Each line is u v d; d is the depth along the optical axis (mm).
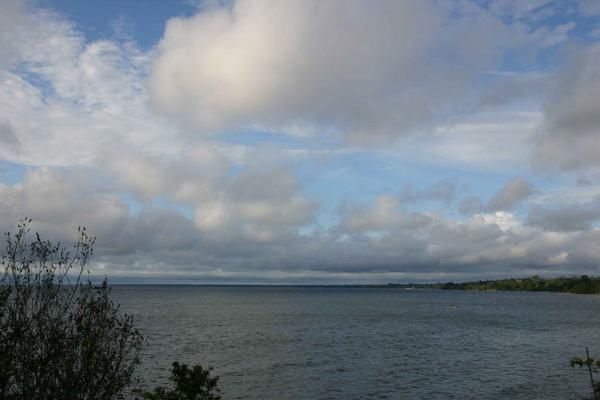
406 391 31984
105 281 10047
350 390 32125
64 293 9523
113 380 9820
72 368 9250
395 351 49656
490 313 116750
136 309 118625
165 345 51531
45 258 9312
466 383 34500
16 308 8797
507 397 30562
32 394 8773
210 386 11852
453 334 67250
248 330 69125
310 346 52781
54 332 9141
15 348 8789
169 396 11625
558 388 32938
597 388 14195
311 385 33375
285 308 131750
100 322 9781
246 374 36781
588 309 136625
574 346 54938
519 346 54625
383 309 131750
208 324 78438
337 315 104750
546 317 102750
